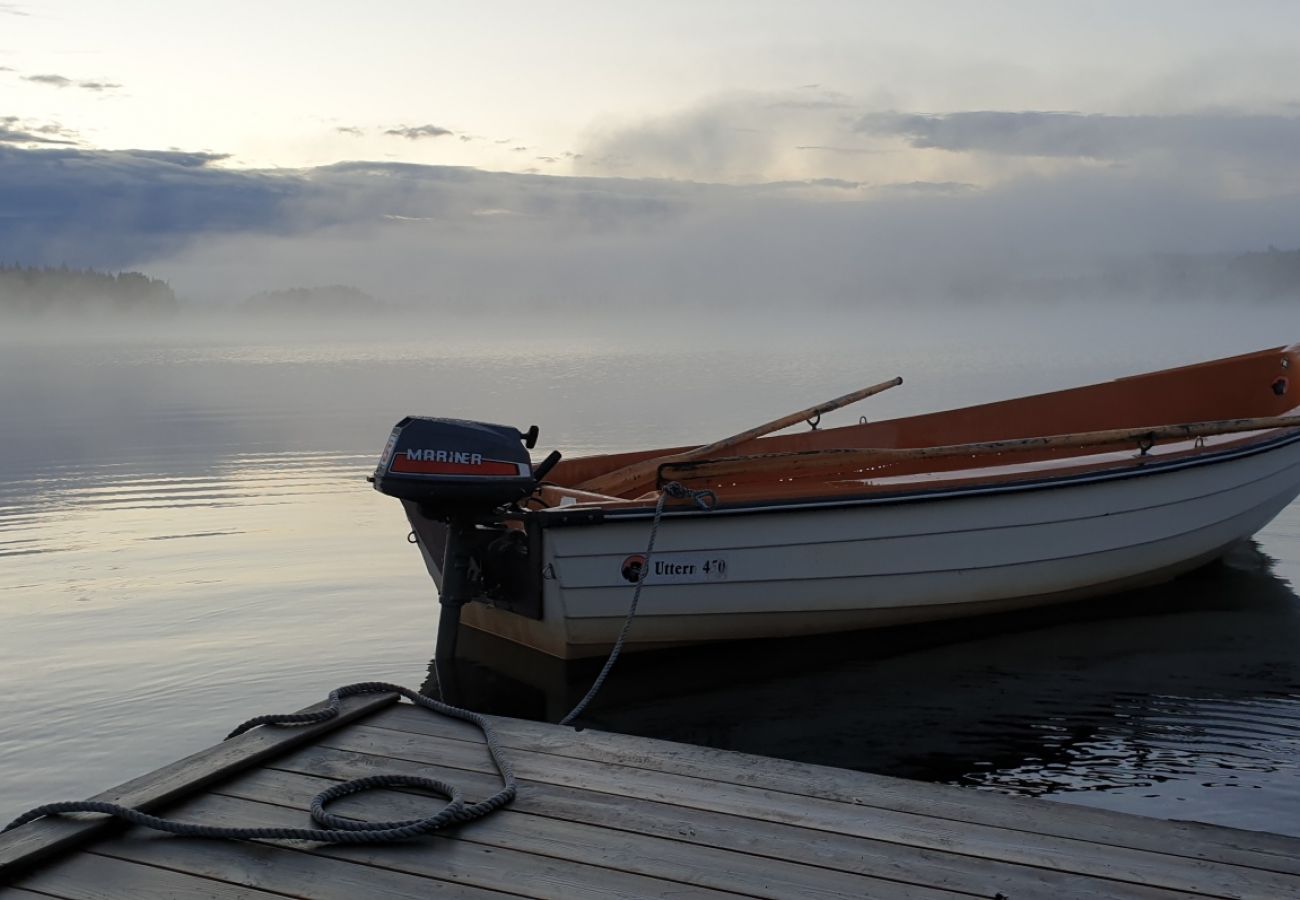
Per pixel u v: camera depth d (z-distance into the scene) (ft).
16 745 14.06
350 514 30.53
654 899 6.79
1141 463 18.99
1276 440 21.02
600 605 16.08
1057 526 18.60
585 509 15.66
